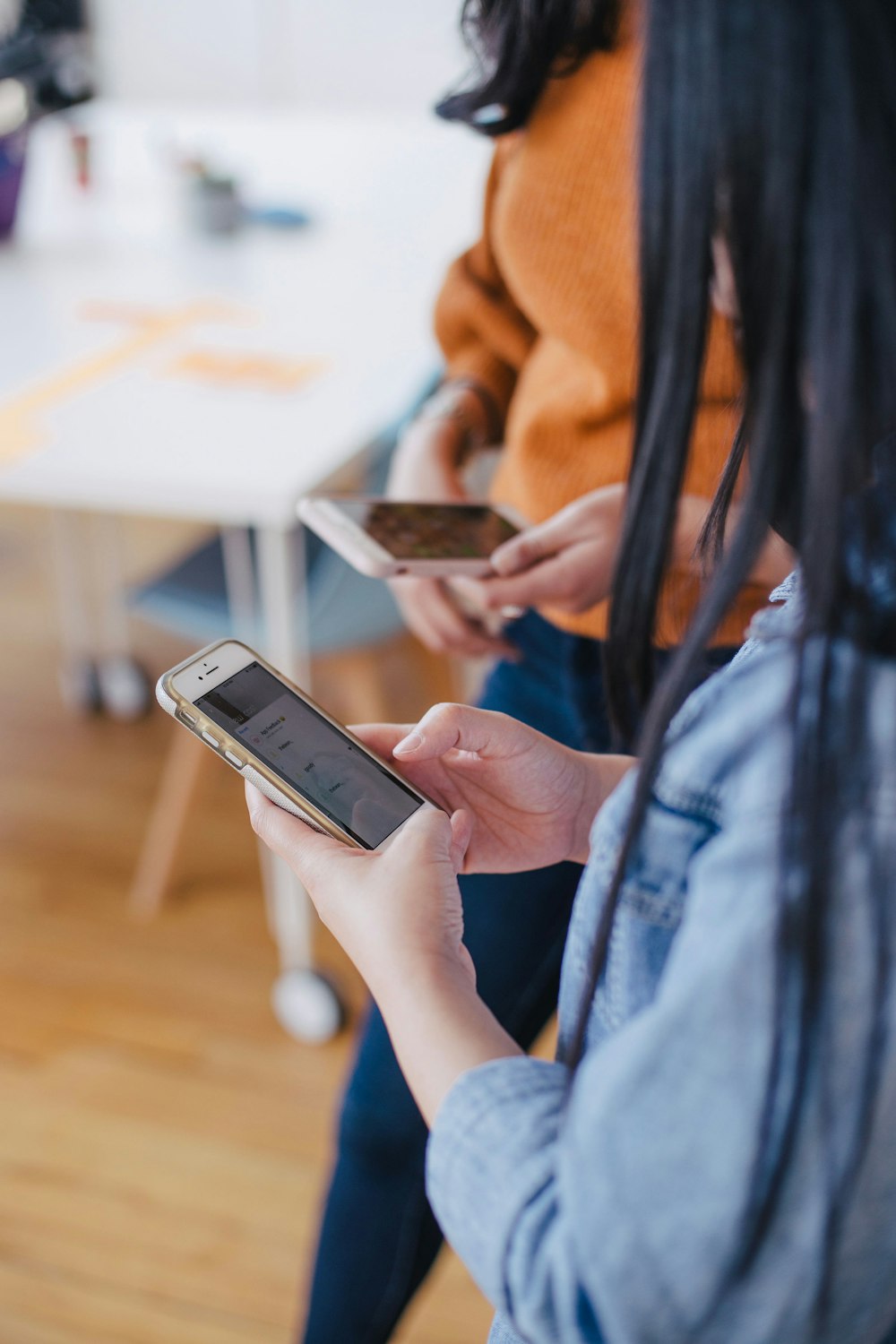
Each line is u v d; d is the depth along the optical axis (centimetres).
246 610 172
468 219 252
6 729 238
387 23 404
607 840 50
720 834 42
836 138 36
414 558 98
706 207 40
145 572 287
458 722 66
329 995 171
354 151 303
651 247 42
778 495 42
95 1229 147
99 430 154
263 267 221
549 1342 43
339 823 63
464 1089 48
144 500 143
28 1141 158
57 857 206
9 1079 166
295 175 281
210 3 412
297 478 143
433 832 58
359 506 106
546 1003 109
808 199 37
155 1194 151
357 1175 107
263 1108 163
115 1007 177
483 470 173
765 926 38
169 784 190
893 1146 39
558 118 94
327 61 414
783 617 44
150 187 269
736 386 87
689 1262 39
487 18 90
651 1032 39
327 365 177
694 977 39
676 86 39
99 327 190
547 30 88
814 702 38
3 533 308
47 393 165
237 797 221
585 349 98
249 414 160
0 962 185
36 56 297
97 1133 159
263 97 426
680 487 48
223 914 195
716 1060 38
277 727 68
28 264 219
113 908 196
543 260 97
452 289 124
